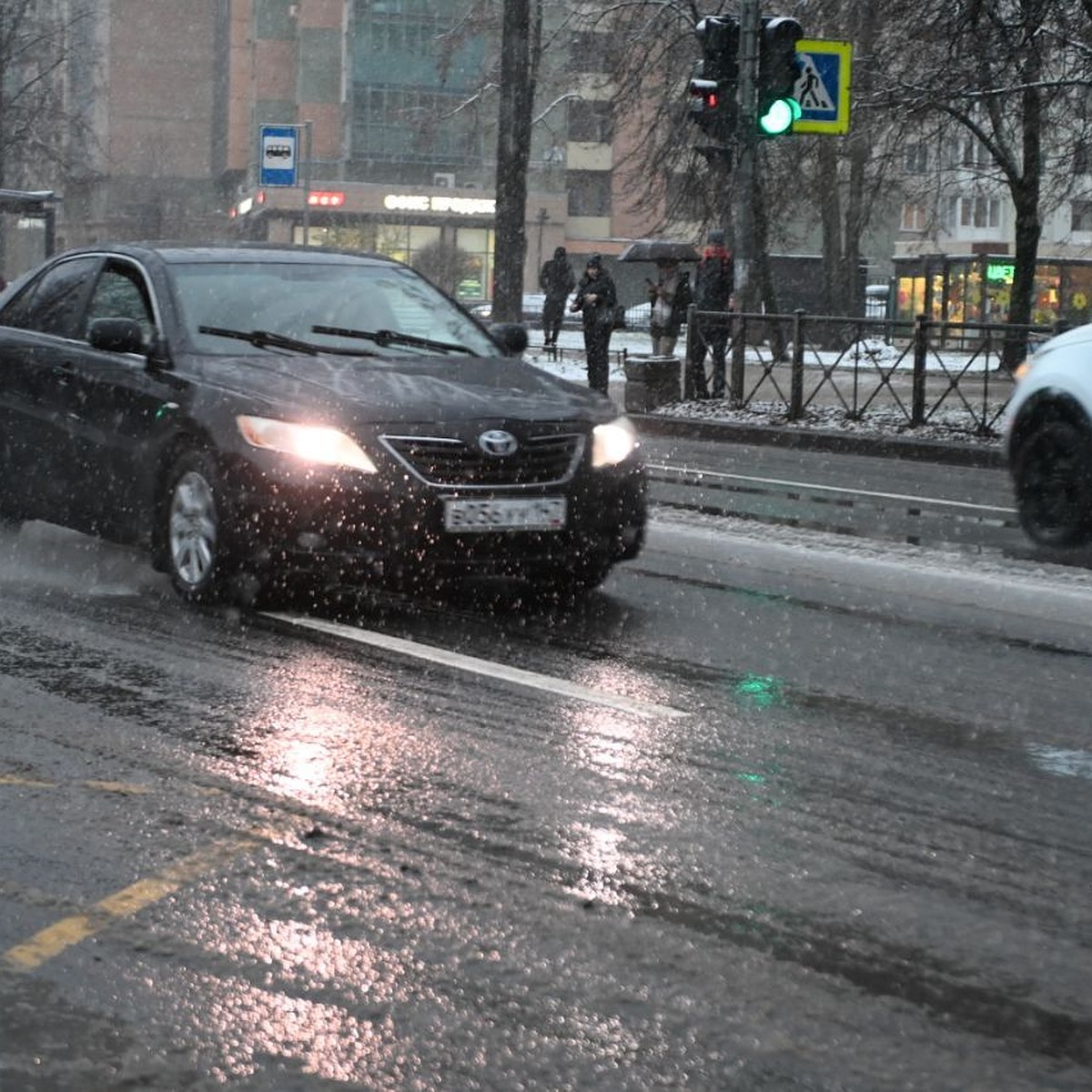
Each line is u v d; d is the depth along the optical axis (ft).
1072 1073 15.85
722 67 81.35
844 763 26.68
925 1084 15.53
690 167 154.30
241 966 17.92
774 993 17.49
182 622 36.70
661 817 23.50
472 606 39.47
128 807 23.36
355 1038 16.24
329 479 36.83
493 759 26.32
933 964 18.39
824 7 125.59
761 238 149.79
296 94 437.99
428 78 412.36
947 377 91.20
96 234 498.28
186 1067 15.64
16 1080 15.34
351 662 33.24
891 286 232.53
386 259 46.83
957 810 24.30
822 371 97.45
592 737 27.86
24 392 45.03
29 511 45.11
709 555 48.91
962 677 33.45
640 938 18.90
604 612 39.55
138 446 40.55
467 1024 16.57
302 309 43.21
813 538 52.08
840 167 153.89
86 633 35.27
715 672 33.27
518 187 119.34
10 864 20.93
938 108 119.14
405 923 19.22
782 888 20.71
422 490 37.14
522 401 39.32
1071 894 20.81
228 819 22.91
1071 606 41.52
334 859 21.35
